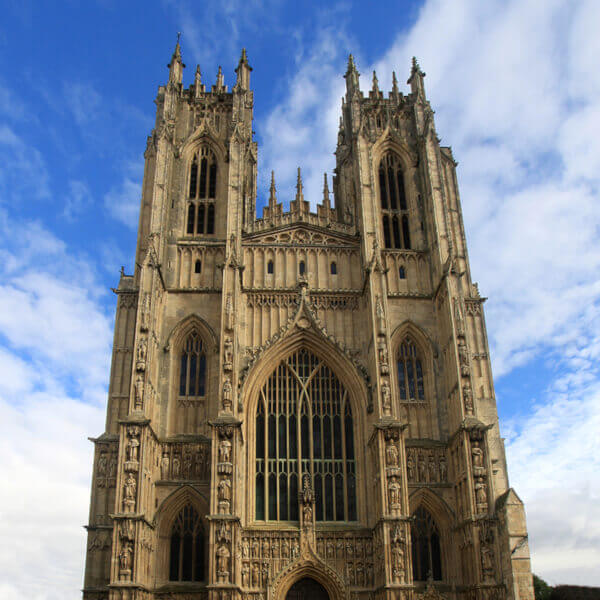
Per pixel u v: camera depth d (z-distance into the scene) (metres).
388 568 52.16
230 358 59.78
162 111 78.75
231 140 72.62
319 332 65.06
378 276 64.69
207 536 57.06
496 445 66.44
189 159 76.38
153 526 56.47
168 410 62.16
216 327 65.94
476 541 53.72
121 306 67.69
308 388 64.25
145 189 75.44
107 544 57.47
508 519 52.78
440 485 59.72
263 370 63.91
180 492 58.34
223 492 54.22
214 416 62.34
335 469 61.34
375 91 81.31
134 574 50.69
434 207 70.69
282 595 55.00
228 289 63.09
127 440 54.88
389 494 54.69
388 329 62.28
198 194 74.69
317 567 55.81
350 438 62.69
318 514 59.44
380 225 73.12
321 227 71.81
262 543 56.44
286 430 62.53
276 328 66.69
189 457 60.09
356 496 60.09
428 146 74.19
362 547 57.00
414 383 65.44
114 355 65.31
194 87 80.88
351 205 77.31
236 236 67.31
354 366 63.88
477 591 52.28
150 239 65.19
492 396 68.06
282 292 67.94
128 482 53.28
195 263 69.88
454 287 64.56
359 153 73.31
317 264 70.06
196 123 78.25
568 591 52.94
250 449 60.59
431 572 54.78
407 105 80.12
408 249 71.88
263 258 69.88
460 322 62.88
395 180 76.38
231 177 70.44
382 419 57.81
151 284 62.38
